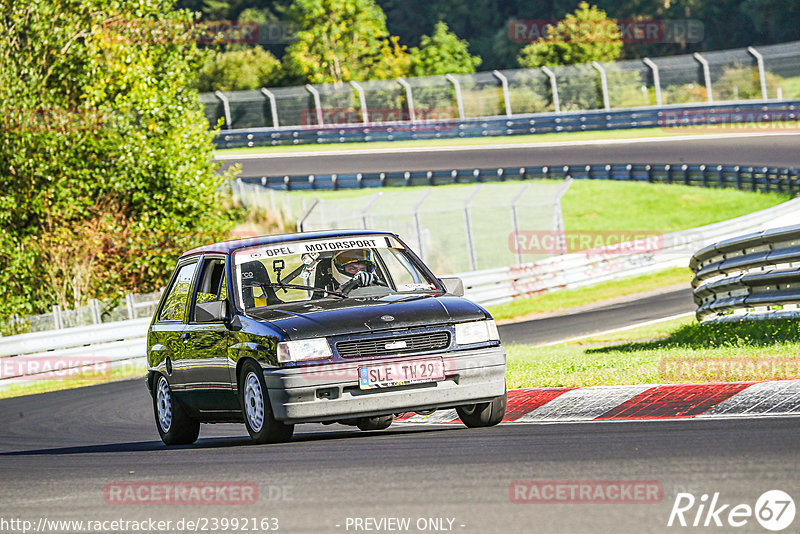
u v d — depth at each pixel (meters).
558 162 162.50
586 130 184.88
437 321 26.92
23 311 87.12
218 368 28.98
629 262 99.31
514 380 34.62
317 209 122.62
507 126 187.88
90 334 66.81
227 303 28.97
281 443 26.84
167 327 32.44
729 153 156.88
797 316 39.06
